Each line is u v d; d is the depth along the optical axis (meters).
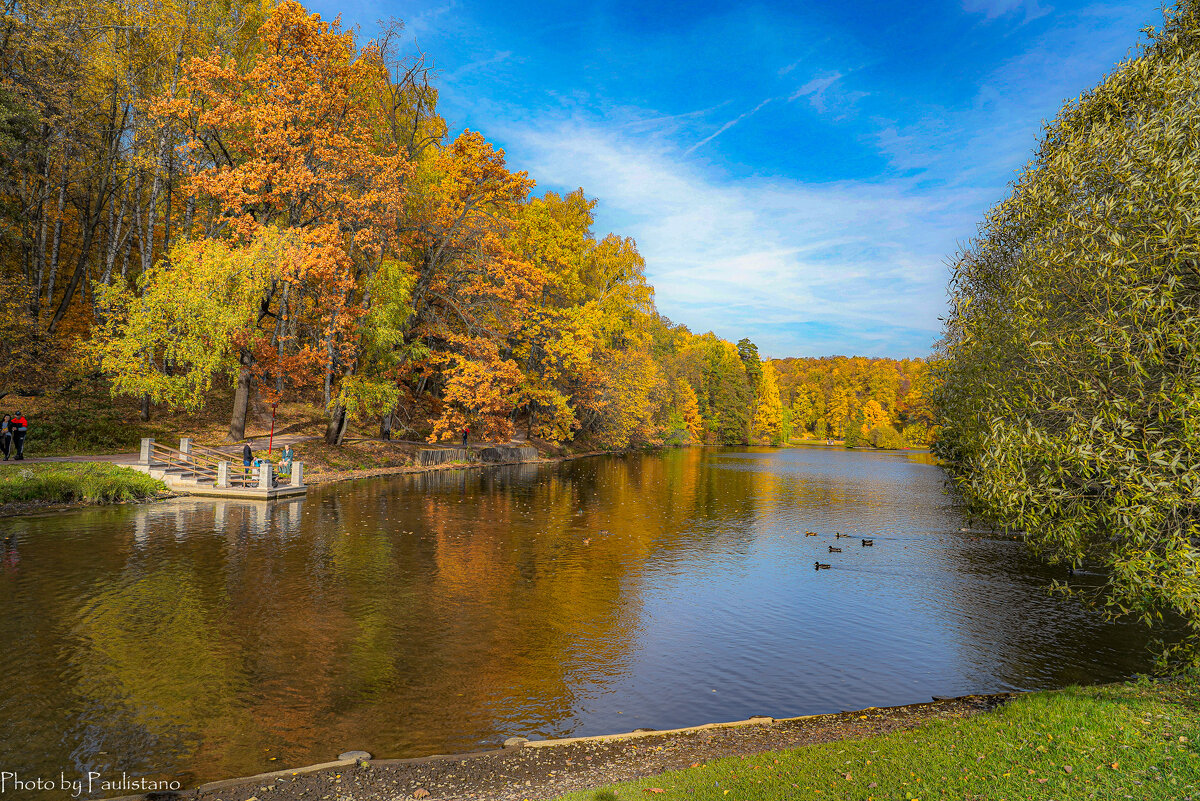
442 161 45.25
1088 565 20.19
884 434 118.12
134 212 38.47
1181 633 13.88
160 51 35.50
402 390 42.53
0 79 27.80
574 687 10.42
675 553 20.80
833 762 7.02
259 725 8.66
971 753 6.92
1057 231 9.14
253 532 20.34
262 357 34.75
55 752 7.70
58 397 33.09
